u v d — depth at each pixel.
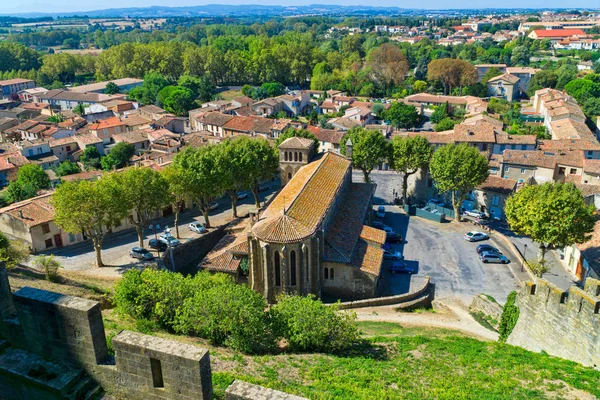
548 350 42.06
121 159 145.88
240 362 38.72
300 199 71.12
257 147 98.81
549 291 41.38
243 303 42.16
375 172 135.25
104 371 26.14
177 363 23.98
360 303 64.31
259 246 66.25
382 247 82.44
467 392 35.34
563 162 108.31
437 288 71.44
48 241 87.44
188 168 87.19
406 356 43.72
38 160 145.75
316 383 35.50
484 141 131.38
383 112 196.50
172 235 92.38
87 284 64.06
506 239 86.88
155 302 45.97
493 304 60.41
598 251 69.50
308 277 67.00
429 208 102.00
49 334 26.92
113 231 96.19
